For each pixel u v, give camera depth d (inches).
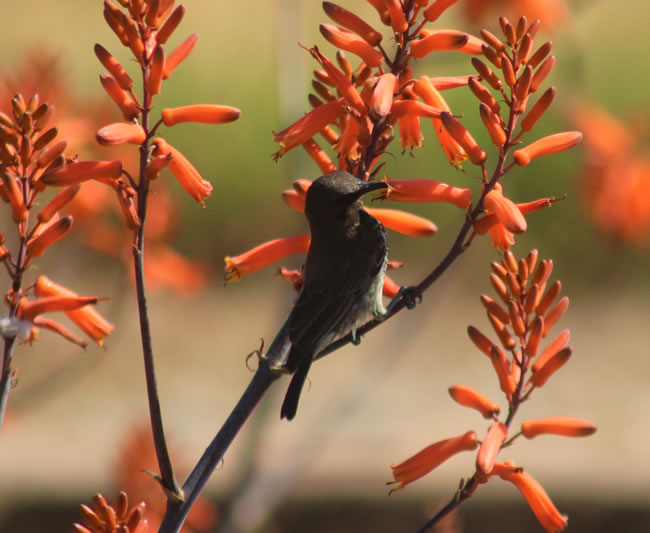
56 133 170.9
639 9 1055.6
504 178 510.6
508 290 181.2
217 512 405.1
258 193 883.4
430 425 565.3
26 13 1117.7
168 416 584.7
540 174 853.8
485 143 829.8
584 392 641.6
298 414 589.9
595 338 748.6
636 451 527.5
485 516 475.5
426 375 662.5
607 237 351.9
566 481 489.1
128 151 338.0
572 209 834.8
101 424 554.3
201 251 856.3
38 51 304.5
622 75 970.7
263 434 412.5
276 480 409.1
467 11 371.9
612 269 834.8
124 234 354.9
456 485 490.6
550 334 761.6
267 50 1021.8
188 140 913.5
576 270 847.7
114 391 619.2
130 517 165.3
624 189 341.4
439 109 177.5
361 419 568.1
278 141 177.8
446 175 807.7
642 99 943.0
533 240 852.6
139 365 671.1
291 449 515.5
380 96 169.2
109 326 185.3
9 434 521.7
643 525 484.1
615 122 357.4
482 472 167.9
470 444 176.4
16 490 472.4
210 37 1050.1
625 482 491.2
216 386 651.5
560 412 604.4
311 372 669.9
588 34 1023.6
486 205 169.6
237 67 993.5
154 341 713.6
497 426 175.9
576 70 370.0
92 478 481.7
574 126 357.4
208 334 738.2
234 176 889.5
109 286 693.9
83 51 1042.7
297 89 418.6
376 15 1035.3
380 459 507.2
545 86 426.9
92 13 1118.4
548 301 179.3
